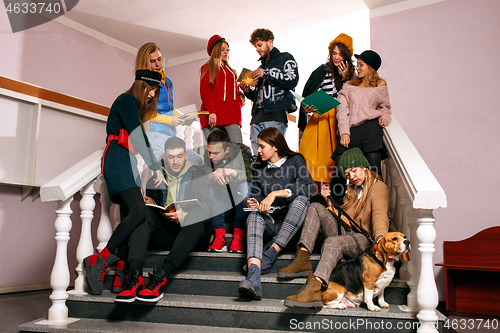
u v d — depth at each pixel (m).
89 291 2.10
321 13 4.09
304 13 4.09
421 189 1.62
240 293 1.87
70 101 3.86
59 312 1.92
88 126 4.09
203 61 5.03
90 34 4.32
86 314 1.97
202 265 2.25
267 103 2.96
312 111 2.70
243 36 4.63
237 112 3.21
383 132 2.47
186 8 3.94
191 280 2.06
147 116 2.26
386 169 2.61
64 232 2.00
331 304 1.75
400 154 2.02
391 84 3.61
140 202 1.92
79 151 3.97
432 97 3.45
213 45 3.28
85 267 1.97
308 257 1.92
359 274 1.76
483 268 2.68
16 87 3.39
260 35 3.03
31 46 3.70
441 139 3.37
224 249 2.37
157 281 1.88
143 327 1.78
